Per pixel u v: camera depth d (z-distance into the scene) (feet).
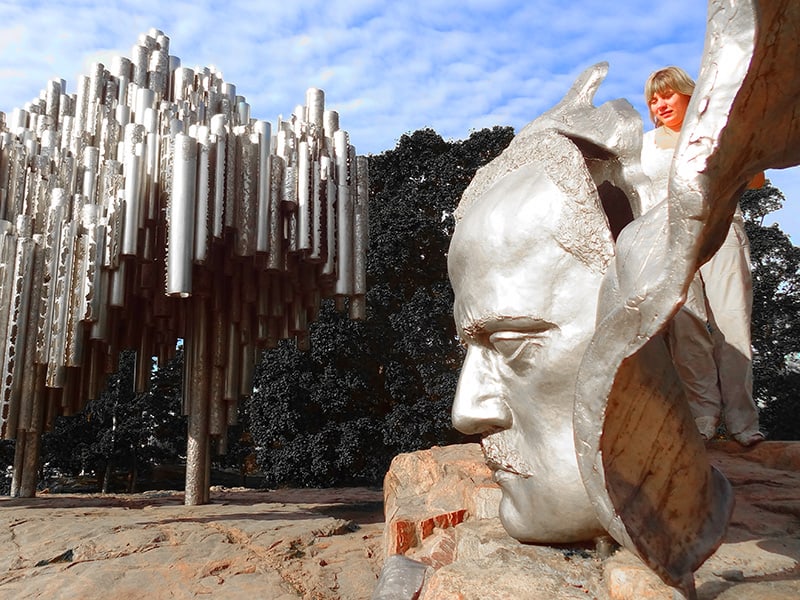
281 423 71.92
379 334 72.79
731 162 5.65
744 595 7.51
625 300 6.61
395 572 13.24
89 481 98.07
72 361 35.14
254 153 39.22
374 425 72.13
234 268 44.37
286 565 26.96
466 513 16.39
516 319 9.96
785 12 5.02
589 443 7.03
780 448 15.01
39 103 51.83
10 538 30.27
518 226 10.14
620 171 11.82
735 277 14.78
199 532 31.55
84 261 35.58
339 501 48.29
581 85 12.89
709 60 5.43
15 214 43.45
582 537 10.08
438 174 78.38
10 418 37.29
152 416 94.99
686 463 7.93
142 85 49.37
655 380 7.45
